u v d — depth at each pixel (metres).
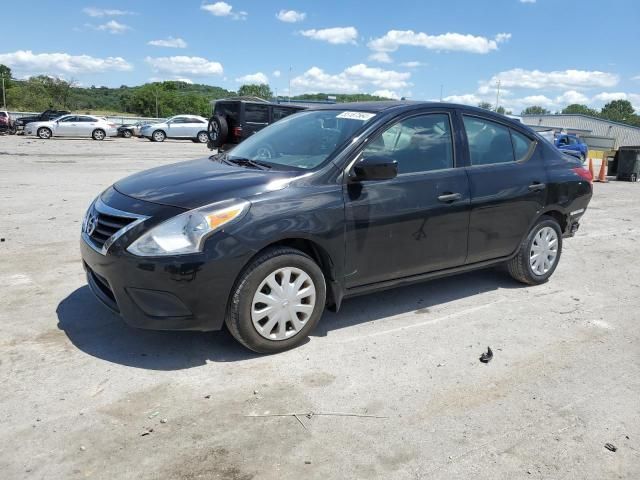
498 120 5.25
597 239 8.36
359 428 3.12
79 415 3.10
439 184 4.58
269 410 3.24
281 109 12.88
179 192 3.75
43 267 5.65
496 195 4.99
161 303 3.52
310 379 3.62
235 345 4.04
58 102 78.19
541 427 3.21
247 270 3.67
